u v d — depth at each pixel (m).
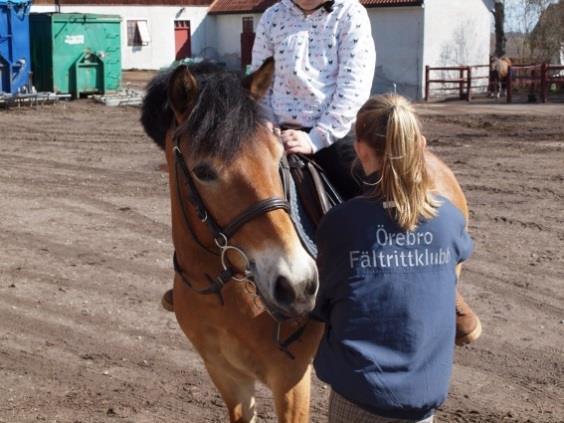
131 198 10.71
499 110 22.58
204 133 2.93
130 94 23.89
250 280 3.00
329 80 3.66
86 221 9.42
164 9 40.03
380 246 2.74
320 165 3.80
